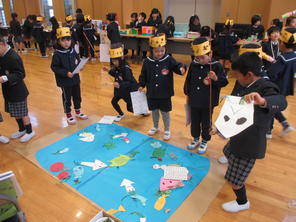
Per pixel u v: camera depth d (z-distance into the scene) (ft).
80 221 5.22
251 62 4.12
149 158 7.34
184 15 26.23
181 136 8.65
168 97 7.83
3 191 2.98
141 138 8.52
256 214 5.38
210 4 24.32
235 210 5.40
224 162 7.10
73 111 10.89
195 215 5.33
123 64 8.95
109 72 9.34
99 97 12.51
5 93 7.77
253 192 6.03
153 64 7.64
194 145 7.84
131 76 9.18
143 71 8.01
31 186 6.24
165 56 7.63
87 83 14.76
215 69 6.61
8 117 10.33
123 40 20.40
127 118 10.18
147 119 10.09
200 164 7.06
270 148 7.92
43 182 6.38
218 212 5.42
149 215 5.32
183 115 10.36
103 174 6.64
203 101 6.92
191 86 7.07
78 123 9.70
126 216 5.30
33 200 5.80
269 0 20.12
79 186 6.21
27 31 25.58
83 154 7.58
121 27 28.48
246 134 4.48
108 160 7.26
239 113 3.98
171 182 6.31
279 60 7.33
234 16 22.20
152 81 7.76
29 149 7.88
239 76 4.38
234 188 5.23
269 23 19.15
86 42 20.54
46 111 10.85
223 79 6.53
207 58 6.53
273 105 3.74
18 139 8.51
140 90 8.36
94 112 10.77
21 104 7.98
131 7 28.32
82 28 20.20
